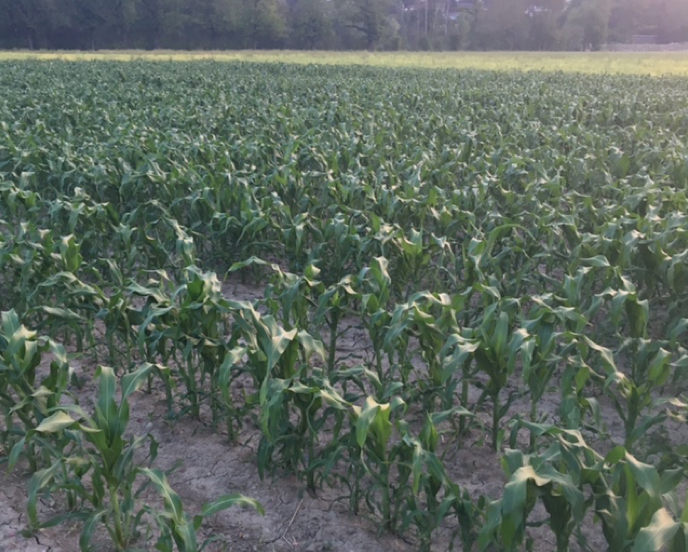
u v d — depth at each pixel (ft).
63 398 17.08
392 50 312.91
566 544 10.10
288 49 303.48
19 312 18.24
